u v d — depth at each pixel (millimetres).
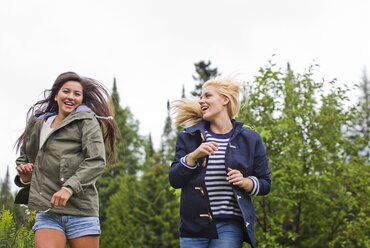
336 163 8672
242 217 3219
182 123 3703
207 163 3275
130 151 33188
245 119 8000
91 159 2951
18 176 3193
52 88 3256
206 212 3182
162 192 26484
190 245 3229
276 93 8461
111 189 27188
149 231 25062
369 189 8891
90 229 2982
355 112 8812
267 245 7668
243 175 3277
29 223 3951
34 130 3178
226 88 3486
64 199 2746
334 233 9297
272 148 8164
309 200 8508
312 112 8539
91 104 3418
